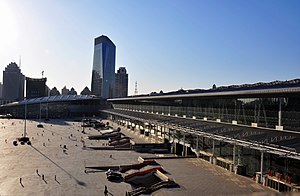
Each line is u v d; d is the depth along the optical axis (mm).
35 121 160750
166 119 74688
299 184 35281
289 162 37469
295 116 40594
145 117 88938
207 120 64250
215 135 46812
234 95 51969
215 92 56156
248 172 44281
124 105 155000
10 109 197750
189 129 55344
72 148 75438
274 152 35031
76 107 196375
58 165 55250
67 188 41156
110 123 143875
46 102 188375
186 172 45500
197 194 35188
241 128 49625
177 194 35312
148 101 110438
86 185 42656
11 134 103062
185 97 69375
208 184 39125
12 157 62844
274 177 37688
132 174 45375
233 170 45938
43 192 39312
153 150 71562
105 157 63344
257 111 48219
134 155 66062
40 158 61938
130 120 117750
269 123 45406
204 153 56062
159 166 49031
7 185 42406
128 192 37969
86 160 59875
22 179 45500
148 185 41812
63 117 191000
